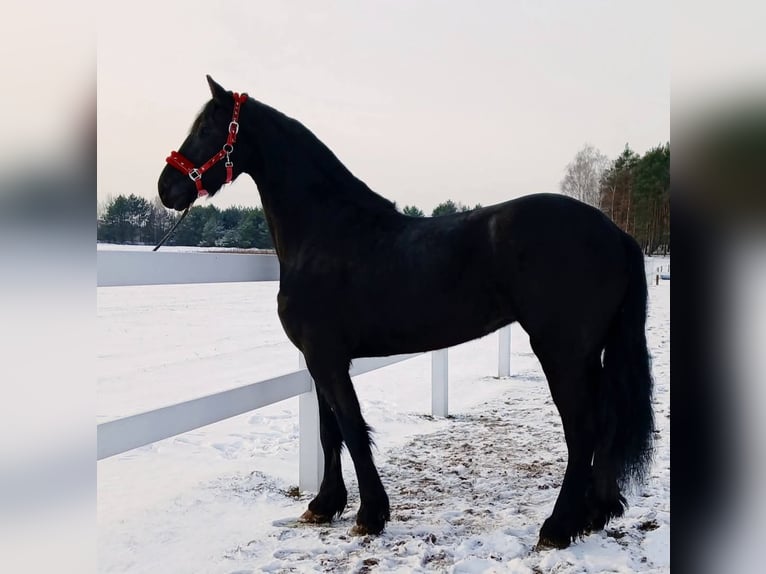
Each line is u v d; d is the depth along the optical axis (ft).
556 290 7.30
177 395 16.76
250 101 9.06
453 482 10.75
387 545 8.03
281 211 8.94
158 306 42.93
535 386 20.34
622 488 8.16
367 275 8.24
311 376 9.64
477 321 8.01
